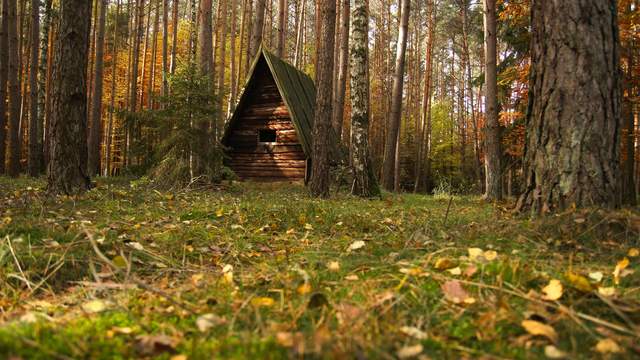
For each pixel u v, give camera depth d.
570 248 2.97
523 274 2.22
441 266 2.44
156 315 1.94
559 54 3.76
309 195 9.43
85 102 7.21
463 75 36.25
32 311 2.02
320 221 4.89
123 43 31.72
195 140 10.41
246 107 14.78
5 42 13.35
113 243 3.17
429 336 1.64
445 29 35.84
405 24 15.70
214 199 7.38
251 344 1.51
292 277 2.44
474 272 2.20
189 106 10.48
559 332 1.68
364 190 10.12
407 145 37.72
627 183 13.20
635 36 10.50
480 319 1.75
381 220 4.93
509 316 1.77
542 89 3.87
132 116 11.32
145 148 11.82
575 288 2.03
